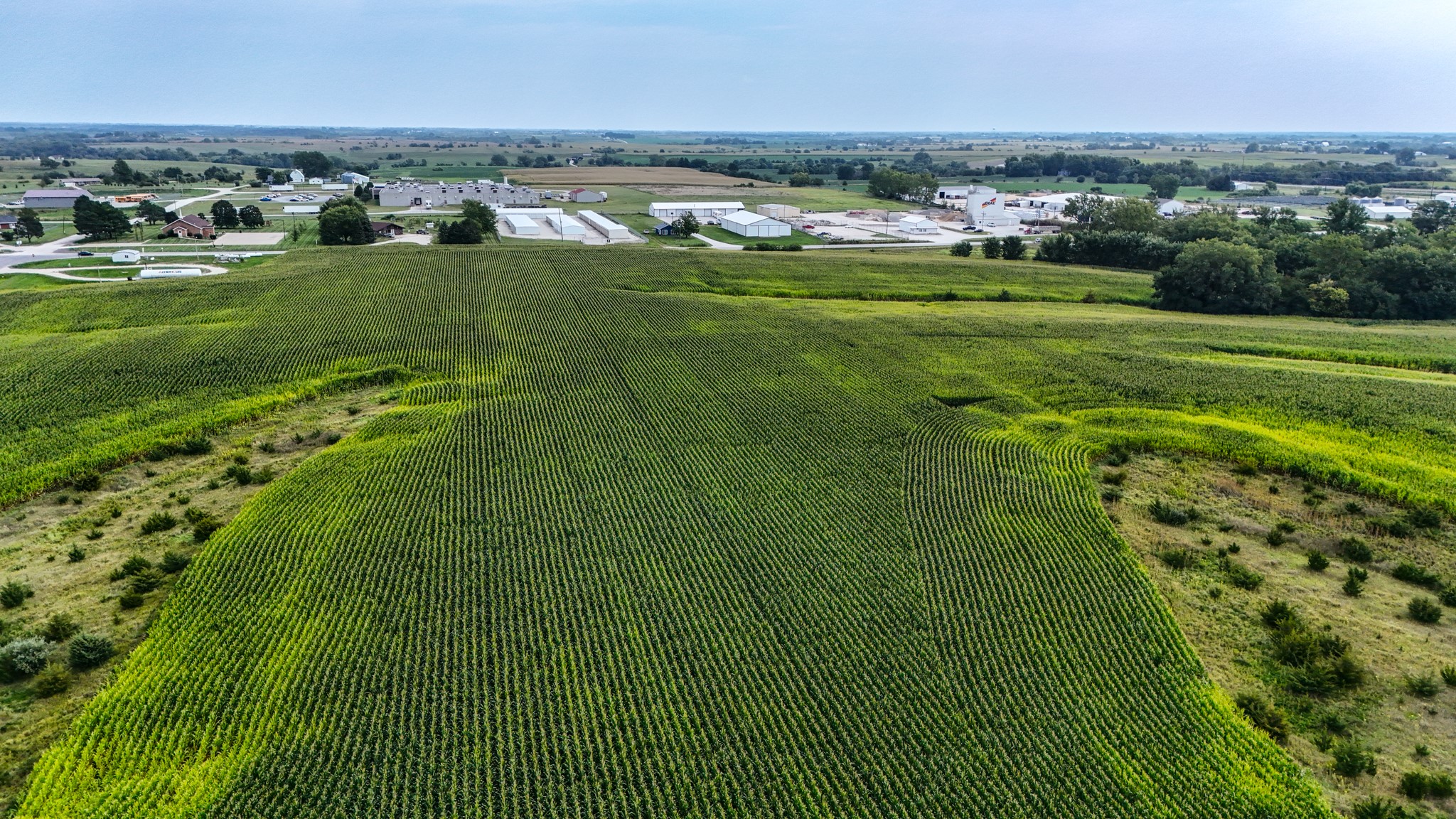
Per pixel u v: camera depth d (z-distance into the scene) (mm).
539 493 53688
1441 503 52094
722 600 42938
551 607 42125
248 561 45375
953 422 65875
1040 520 51125
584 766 32469
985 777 32219
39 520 50969
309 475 55469
